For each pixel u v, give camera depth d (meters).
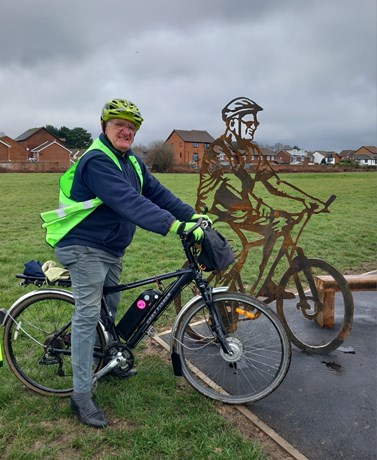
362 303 4.31
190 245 2.39
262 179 3.14
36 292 2.65
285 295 3.30
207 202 13.65
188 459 2.15
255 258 6.12
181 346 2.62
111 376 2.80
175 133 66.44
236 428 2.38
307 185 22.31
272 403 2.61
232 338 2.61
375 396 2.68
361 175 32.88
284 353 2.52
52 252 6.58
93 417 2.39
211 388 2.73
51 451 2.20
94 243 2.34
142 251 6.54
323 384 2.81
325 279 3.65
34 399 2.62
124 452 2.18
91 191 2.30
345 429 2.37
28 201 14.11
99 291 2.41
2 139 61.25
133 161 2.52
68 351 2.71
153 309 2.62
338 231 8.38
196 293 3.30
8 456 2.17
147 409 2.52
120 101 2.32
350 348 3.32
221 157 3.14
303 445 2.25
